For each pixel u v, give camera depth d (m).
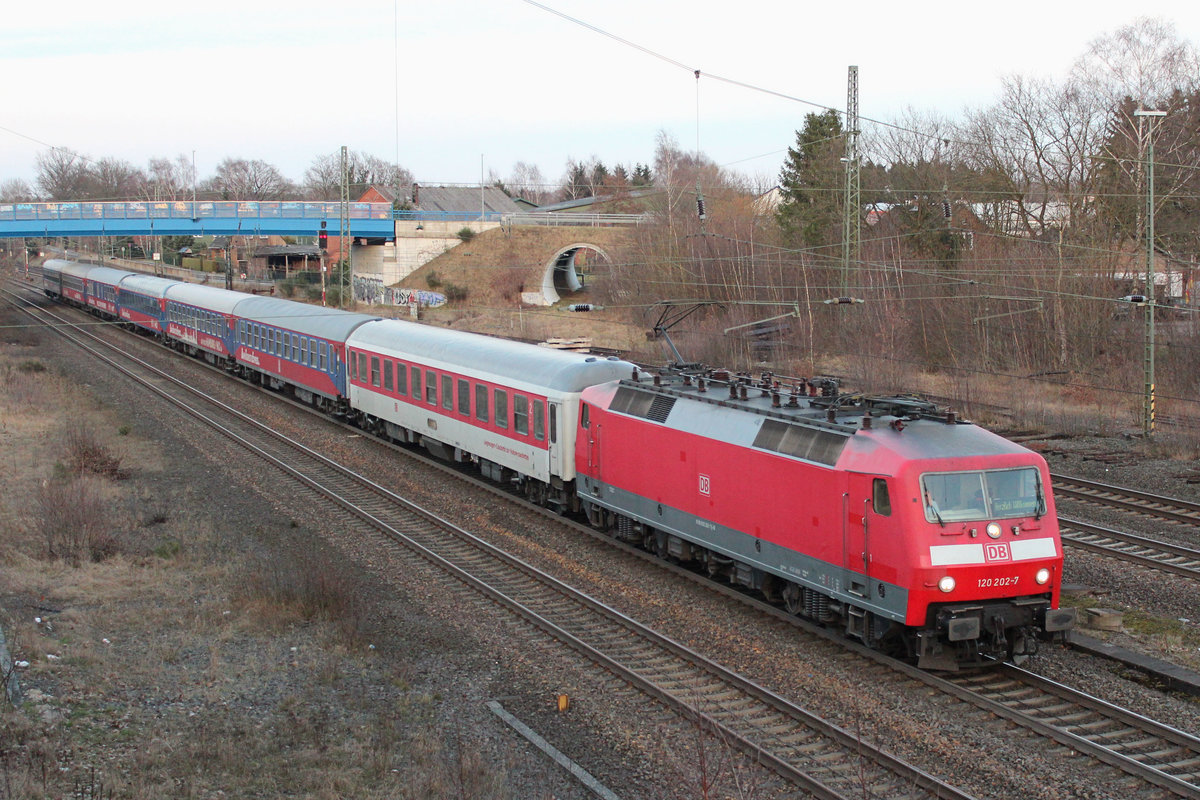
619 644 14.26
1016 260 43.12
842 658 13.53
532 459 21.78
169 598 15.80
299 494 23.08
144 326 55.16
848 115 37.56
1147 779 10.05
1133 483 23.89
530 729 11.59
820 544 13.79
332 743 11.13
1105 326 40.94
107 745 10.75
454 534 20.02
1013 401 33.22
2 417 30.42
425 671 13.30
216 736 11.14
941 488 12.45
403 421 28.25
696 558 17.91
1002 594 12.45
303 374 35.09
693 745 11.12
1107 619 14.34
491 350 24.41
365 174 159.38
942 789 9.86
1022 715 11.43
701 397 16.91
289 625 14.73
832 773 10.45
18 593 15.35
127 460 25.95
